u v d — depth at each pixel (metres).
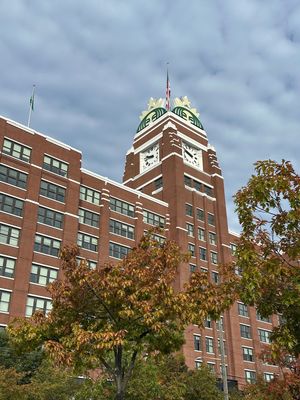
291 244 12.84
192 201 75.69
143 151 85.88
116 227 62.22
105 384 24.83
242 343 70.06
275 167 13.23
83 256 55.69
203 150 85.12
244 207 13.48
